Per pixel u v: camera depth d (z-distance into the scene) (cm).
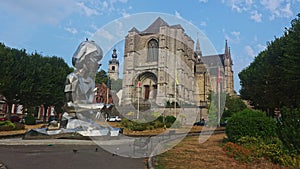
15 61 3744
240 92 4762
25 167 826
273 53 3114
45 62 4606
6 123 2622
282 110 1026
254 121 1298
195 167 866
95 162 950
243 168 864
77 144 1394
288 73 2438
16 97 3903
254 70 3925
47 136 1498
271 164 913
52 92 4297
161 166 873
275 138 1164
